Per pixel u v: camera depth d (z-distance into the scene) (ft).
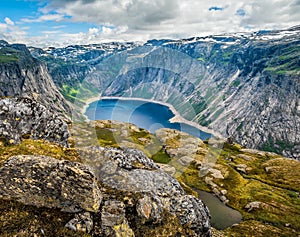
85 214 47.70
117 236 46.60
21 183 48.55
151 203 53.42
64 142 71.92
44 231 45.24
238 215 265.54
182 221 56.95
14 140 64.13
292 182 371.35
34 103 73.00
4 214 46.78
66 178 47.39
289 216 266.77
